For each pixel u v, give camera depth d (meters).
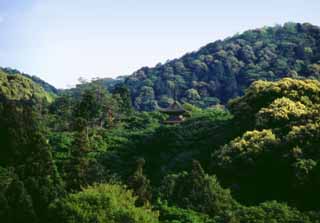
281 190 58.28
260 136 63.88
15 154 56.78
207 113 99.44
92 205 42.16
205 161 69.88
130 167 73.81
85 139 61.19
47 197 47.94
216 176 62.22
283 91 75.75
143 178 50.47
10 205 44.81
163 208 48.25
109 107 102.62
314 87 76.19
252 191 58.94
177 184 52.91
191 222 45.62
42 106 114.00
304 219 44.69
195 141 79.12
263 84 81.31
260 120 69.19
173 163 72.19
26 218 44.47
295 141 60.28
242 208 47.72
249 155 61.69
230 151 63.53
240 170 61.53
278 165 59.47
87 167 57.47
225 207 49.78
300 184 55.09
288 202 55.41
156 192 53.38
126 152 80.94
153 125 99.94
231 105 84.25
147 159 77.62
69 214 41.59
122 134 90.19
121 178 68.75
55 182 53.75
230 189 58.28
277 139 62.34
